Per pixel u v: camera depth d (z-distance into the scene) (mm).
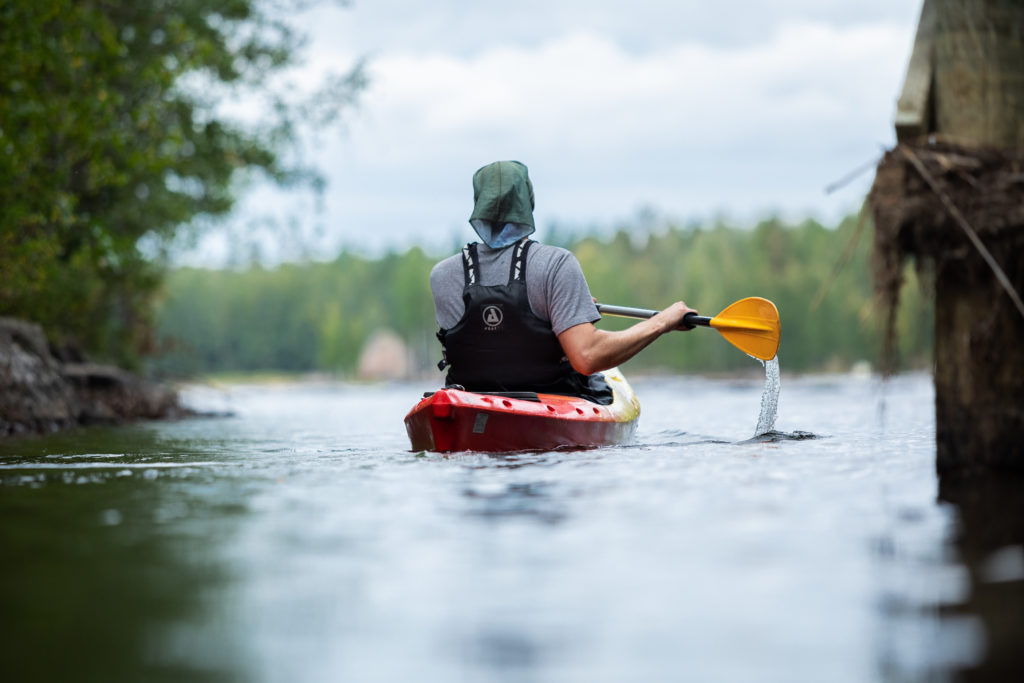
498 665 3336
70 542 5219
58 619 3816
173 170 34781
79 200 28969
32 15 24344
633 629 3684
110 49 26938
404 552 4930
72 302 28359
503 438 10117
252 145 36625
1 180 22516
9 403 18516
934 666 3262
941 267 7648
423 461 9391
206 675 3252
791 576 4359
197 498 6836
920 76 7805
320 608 3971
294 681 3193
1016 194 7273
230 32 35438
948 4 7770
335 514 6047
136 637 3625
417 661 3381
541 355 10625
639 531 5352
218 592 4199
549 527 5512
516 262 10500
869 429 13547
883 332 7746
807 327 174250
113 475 8508
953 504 6066
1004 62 7633
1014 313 7441
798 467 8031
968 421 7672
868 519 5609
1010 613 3766
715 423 16984
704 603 3986
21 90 24031
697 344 183875
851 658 3348
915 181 7543
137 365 36688
